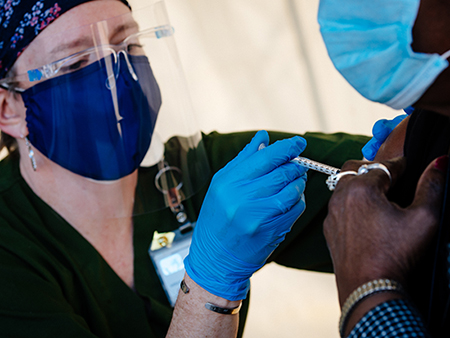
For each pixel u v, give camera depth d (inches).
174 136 52.8
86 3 44.9
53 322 40.8
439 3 22.0
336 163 52.0
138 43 48.8
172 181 51.3
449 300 24.7
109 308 46.9
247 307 52.0
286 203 34.3
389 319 23.3
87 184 47.9
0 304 40.7
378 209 25.6
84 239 47.9
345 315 25.1
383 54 22.9
